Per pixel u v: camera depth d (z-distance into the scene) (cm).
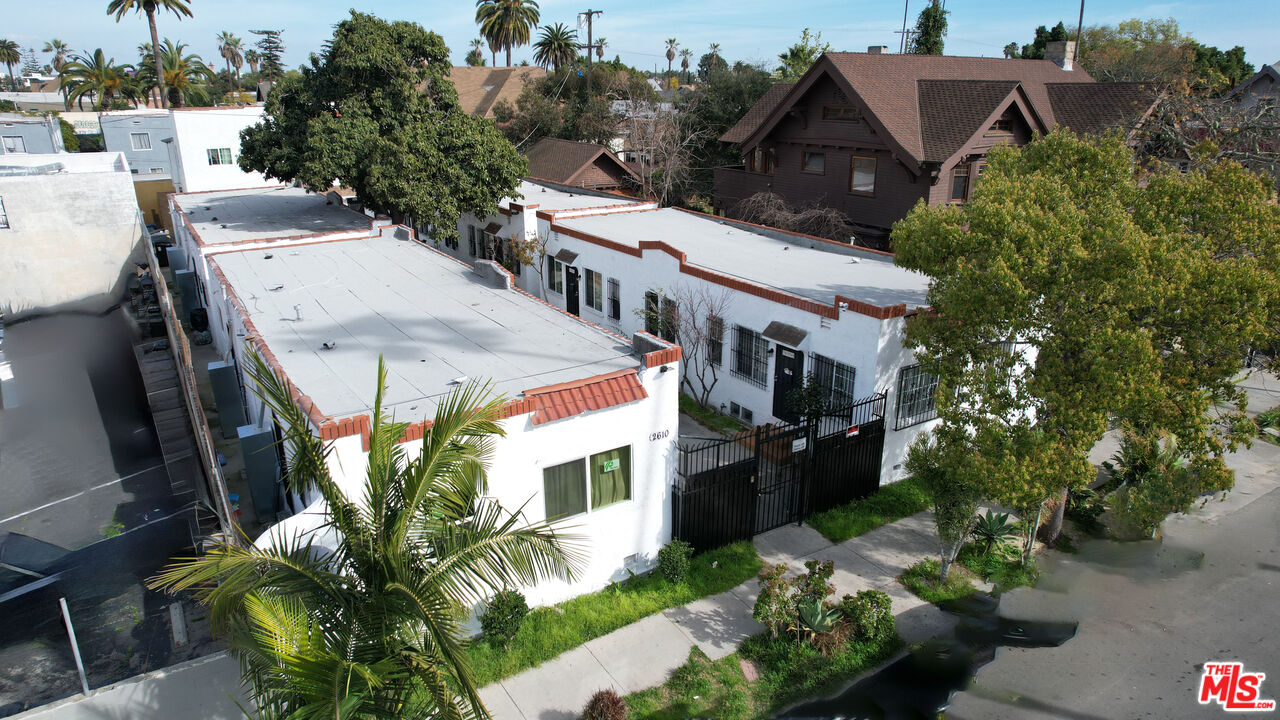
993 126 2384
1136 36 4834
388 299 1473
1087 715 867
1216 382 963
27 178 2416
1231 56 5328
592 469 1017
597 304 2116
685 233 2189
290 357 1141
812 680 913
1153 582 1136
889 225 2444
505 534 630
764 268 1736
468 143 2234
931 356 1055
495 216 2548
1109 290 882
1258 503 1377
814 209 2583
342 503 616
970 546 1202
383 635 563
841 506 1312
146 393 1816
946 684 914
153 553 1124
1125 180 1033
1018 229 914
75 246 2528
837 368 1388
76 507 1277
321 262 1781
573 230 2142
